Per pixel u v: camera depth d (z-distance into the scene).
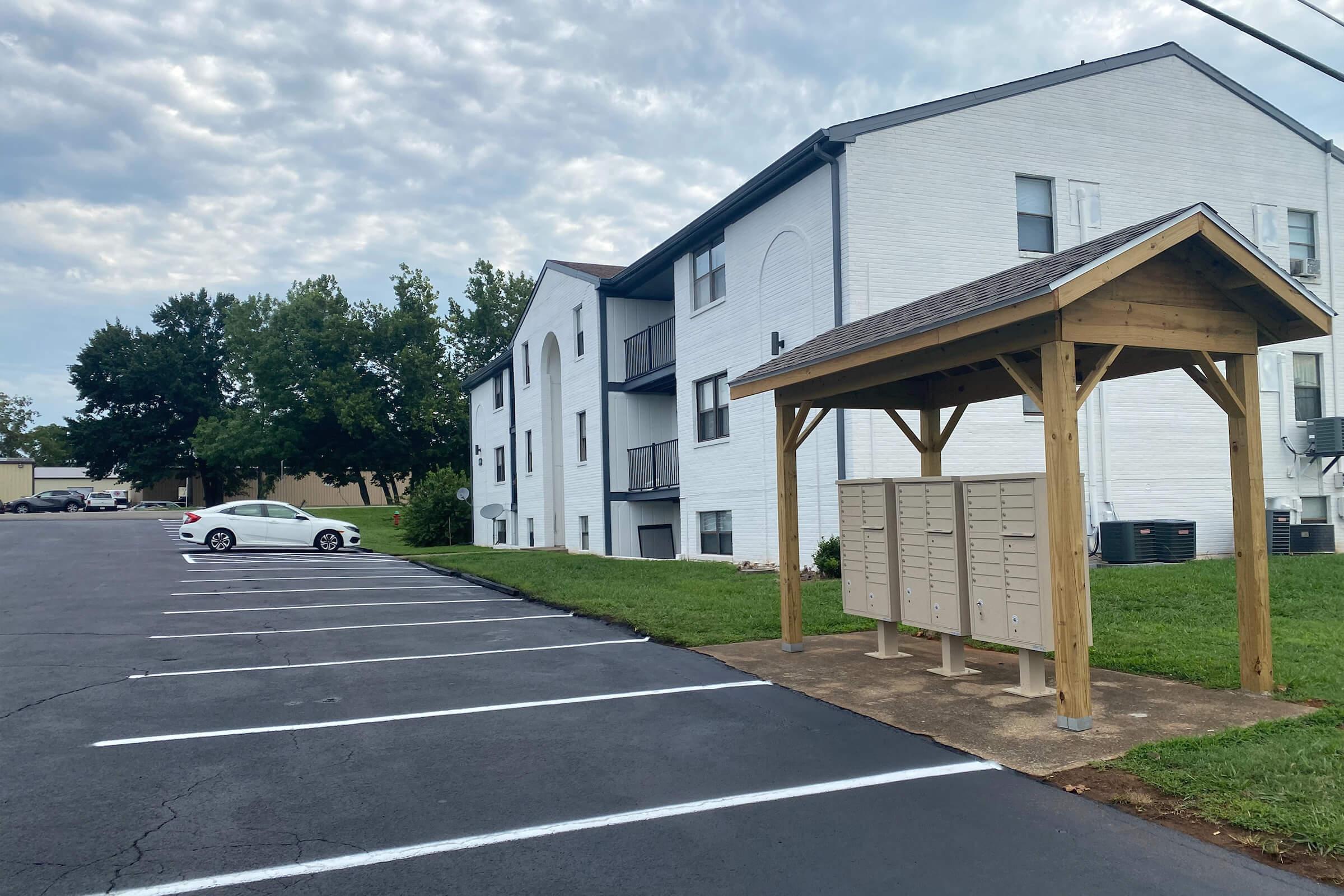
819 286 16.11
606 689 7.70
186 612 12.46
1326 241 19.28
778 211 17.36
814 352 8.78
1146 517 17.34
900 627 10.58
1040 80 16.91
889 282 15.58
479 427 38.31
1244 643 7.12
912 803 4.96
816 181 16.19
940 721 6.50
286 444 54.94
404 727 6.55
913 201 15.85
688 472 20.67
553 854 4.35
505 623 11.42
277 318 55.19
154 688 7.79
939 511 7.79
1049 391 6.18
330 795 5.17
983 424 16.08
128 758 5.83
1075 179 17.08
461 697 7.47
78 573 18.03
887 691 7.43
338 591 15.08
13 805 5.00
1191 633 9.41
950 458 15.81
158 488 78.06
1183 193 18.02
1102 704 6.80
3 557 22.34
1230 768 5.18
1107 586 12.53
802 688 7.59
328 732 6.42
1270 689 7.01
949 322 6.61
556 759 5.79
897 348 7.19
